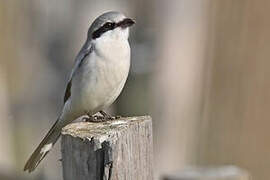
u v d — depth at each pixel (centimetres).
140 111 1234
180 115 1275
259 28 1434
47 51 1420
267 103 1428
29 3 1430
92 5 1355
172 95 1259
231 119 1416
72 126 769
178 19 1255
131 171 719
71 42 1391
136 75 1226
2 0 1451
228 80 1424
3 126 1420
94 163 708
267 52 1435
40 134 1438
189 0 1257
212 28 1364
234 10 1419
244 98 1433
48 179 1353
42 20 1417
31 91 1442
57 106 1434
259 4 1428
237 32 1424
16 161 1405
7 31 1458
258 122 1441
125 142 720
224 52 1410
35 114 1441
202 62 1312
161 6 1244
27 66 1445
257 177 1435
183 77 1266
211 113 1383
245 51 1430
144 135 737
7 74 1446
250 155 1433
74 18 1376
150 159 738
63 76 1416
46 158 1362
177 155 1283
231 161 1415
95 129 748
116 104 1232
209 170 822
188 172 815
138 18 1239
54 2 1400
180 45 1257
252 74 1441
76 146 715
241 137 1428
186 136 1291
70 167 722
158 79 1241
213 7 1366
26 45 1444
